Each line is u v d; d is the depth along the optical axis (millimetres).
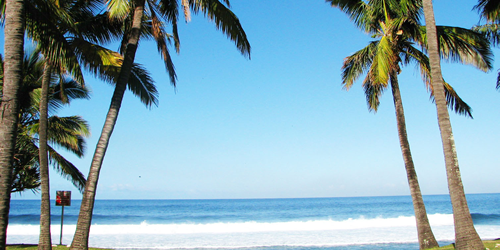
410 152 10555
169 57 10648
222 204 89375
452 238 18109
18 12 5609
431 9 8562
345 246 16031
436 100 8164
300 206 70688
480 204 66375
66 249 10492
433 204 69000
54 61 8359
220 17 9531
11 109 5312
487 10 11602
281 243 17234
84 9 10570
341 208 60156
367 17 11695
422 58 11352
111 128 8047
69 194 12531
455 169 7695
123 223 35125
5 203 5062
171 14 10539
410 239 17969
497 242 9359
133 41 8680
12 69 5422
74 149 17016
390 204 72875
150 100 11477
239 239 18797
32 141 13625
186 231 22578
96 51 9344
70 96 15367
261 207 68750
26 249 11078
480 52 10984
